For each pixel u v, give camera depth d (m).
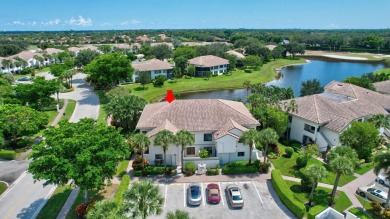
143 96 88.88
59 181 29.59
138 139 39.28
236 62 146.00
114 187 37.59
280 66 154.38
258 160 42.94
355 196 35.94
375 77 88.38
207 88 104.06
